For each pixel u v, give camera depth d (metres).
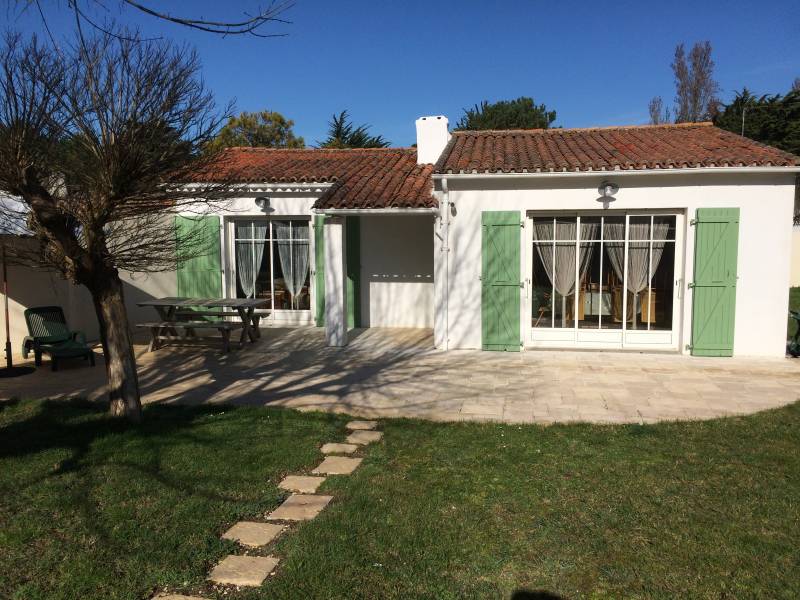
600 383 7.84
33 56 4.86
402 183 11.22
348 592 3.11
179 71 5.11
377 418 6.38
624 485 4.46
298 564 3.37
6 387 7.72
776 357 9.25
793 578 3.21
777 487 4.40
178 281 12.27
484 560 3.43
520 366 8.88
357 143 28.94
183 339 10.20
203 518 3.95
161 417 6.31
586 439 5.57
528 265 10.01
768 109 26.08
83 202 5.23
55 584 3.18
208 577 3.27
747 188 9.05
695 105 38.00
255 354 9.95
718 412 6.48
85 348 8.91
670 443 5.43
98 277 5.72
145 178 5.06
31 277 9.96
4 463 4.88
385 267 12.67
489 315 9.92
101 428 5.83
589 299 9.93
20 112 4.79
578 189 9.51
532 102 32.94
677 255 9.55
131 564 3.36
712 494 4.28
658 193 9.29
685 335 9.48
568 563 3.39
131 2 3.80
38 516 3.94
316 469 4.88
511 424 6.13
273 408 6.72
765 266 9.12
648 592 3.11
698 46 38.53
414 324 12.68
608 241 9.74
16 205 6.50
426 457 5.13
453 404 6.93
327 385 7.87
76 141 5.04
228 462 4.96
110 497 4.25
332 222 10.34
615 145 10.84
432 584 3.19
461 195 9.84
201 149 5.45
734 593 3.08
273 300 12.81
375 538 3.67
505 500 4.23
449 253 9.98
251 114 35.69
